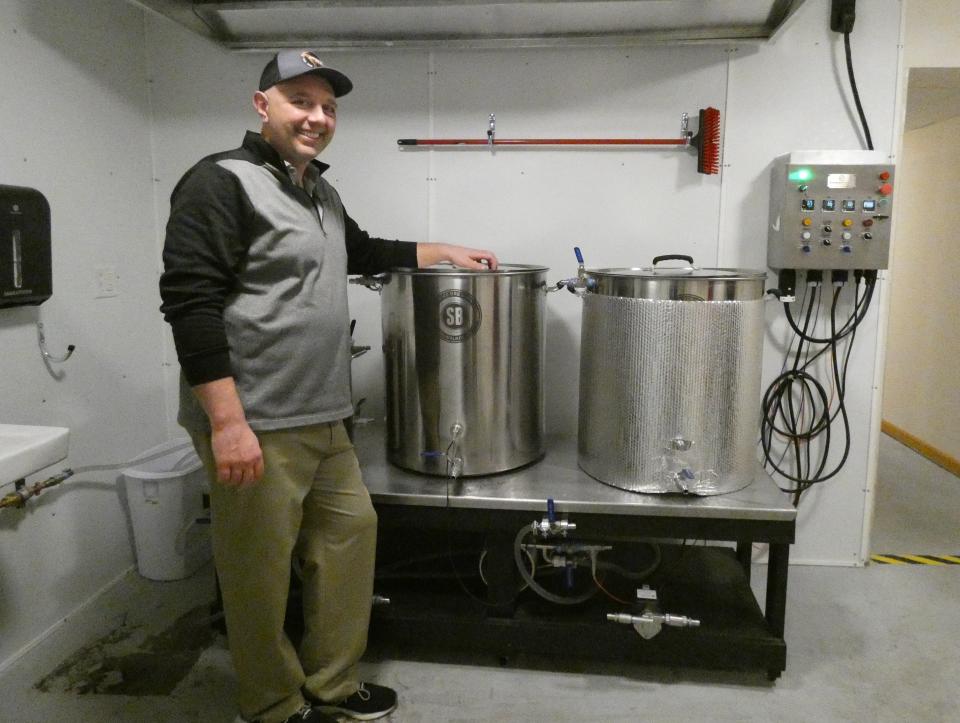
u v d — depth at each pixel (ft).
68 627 6.36
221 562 4.57
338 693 5.12
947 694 5.45
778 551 5.38
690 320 5.12
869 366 7.09
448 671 5.78
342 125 7.27
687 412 5.24
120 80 7.02
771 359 7.18
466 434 5.68
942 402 11.59
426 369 5.62
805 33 6.70
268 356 4.34
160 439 7.89
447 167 7.23
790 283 6.84
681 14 6.18
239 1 6.00
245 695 4.83
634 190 7.08
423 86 7.13
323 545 5.05
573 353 7.39
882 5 6.61
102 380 6.86
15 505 5.22
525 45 6.78
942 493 10.10
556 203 7.18
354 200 7.38
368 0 5.89
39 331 6.00
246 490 4.37
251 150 4.39
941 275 11.68
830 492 7.38
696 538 5.31
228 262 4.10
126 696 5.44
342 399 4.85
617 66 6.92
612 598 5.95
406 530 6.84
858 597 6.89
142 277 7.47
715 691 5.52
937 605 6.76
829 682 5.61
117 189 7.02
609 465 5.63
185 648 6.06
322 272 4.60
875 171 6.23
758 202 6.98
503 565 5.65
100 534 6.94
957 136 11.19
